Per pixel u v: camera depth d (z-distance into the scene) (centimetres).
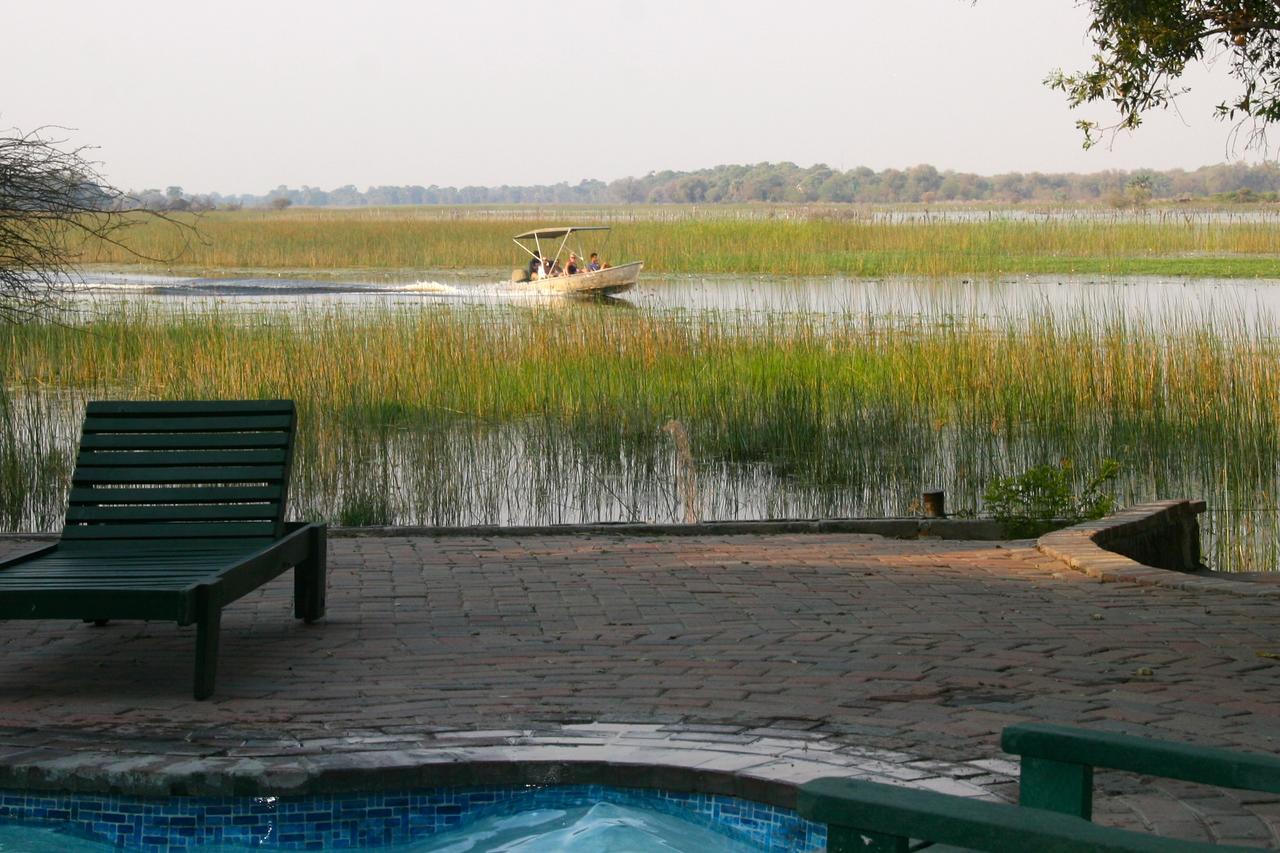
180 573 484
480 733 403
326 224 5428
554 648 520
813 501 1043
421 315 1805
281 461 580
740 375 1346
